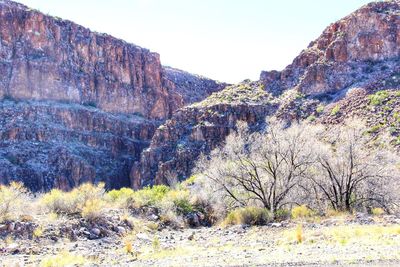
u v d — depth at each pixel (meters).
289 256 14.83
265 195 32.12
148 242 22.59
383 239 17.14
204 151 81.75
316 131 37.19
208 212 32.69
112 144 128.25
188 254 17.38
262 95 88.81
